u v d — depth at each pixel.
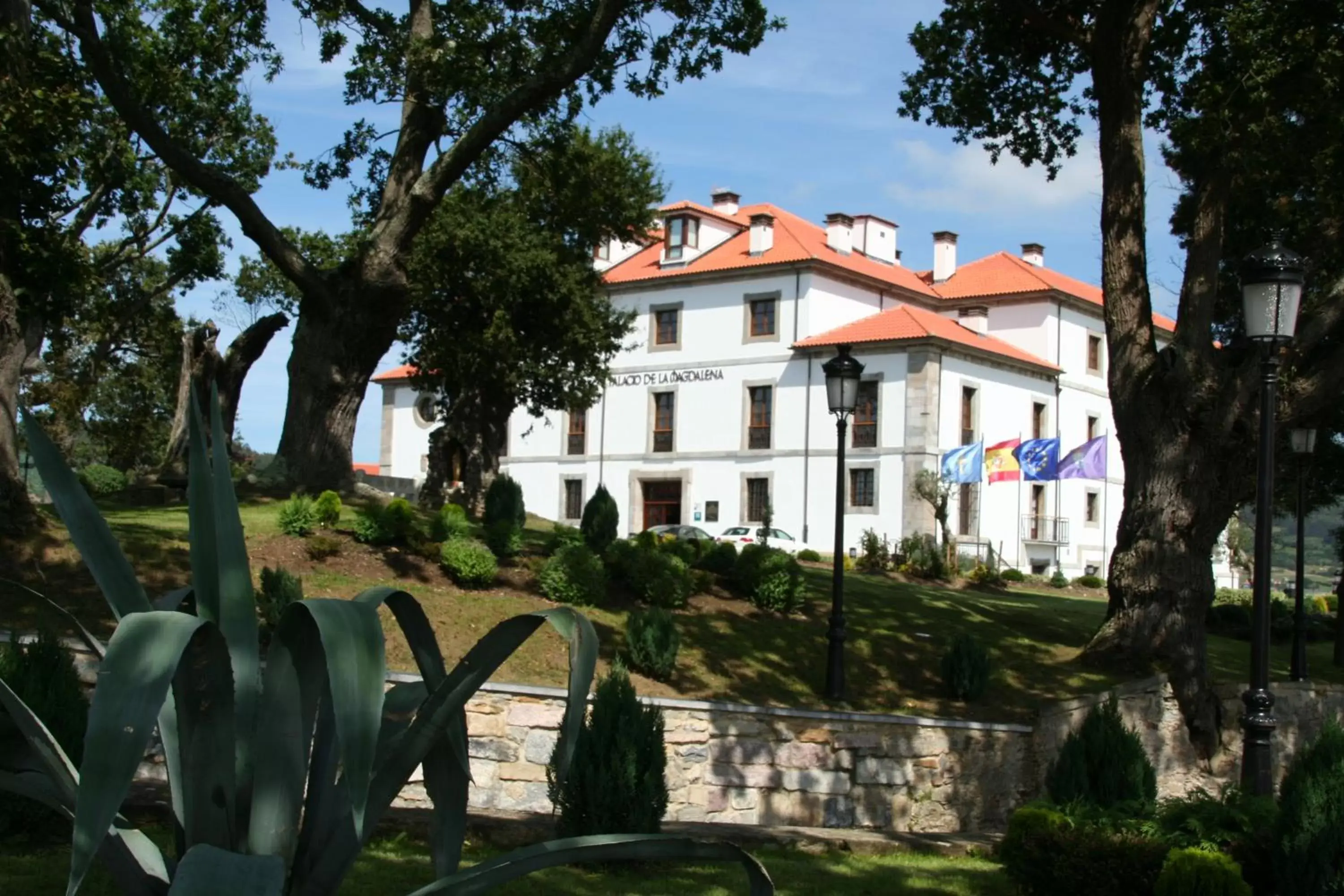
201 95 25.97
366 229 25.97
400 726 5.57
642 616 14.83
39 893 7.33
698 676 15.06
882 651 17.17
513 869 5.07
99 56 18.91
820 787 13.91
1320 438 28.94
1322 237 19.08
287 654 4.88
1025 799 15.30
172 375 45.72
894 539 45.97
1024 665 17.55
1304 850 8.46
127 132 29.00
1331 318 17.14
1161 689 17.05
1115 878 8.98
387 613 14.31
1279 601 31.06
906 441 46.06
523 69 21.33
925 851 11.91
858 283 51.00
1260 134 17.25
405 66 21.27
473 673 5.14
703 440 51.28
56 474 5.30
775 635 17.00
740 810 13.52
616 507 21.05
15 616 12.38
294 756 4.91
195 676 4.84
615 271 54.88
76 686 8.74
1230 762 17.64
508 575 16.56
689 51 20.84
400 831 10.00
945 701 15.98
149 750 10.95
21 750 5.62
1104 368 56.97
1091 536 55.41
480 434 33.94
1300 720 19.69
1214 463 17.41
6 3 15.18
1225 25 17.55
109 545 5.32
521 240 32.31
